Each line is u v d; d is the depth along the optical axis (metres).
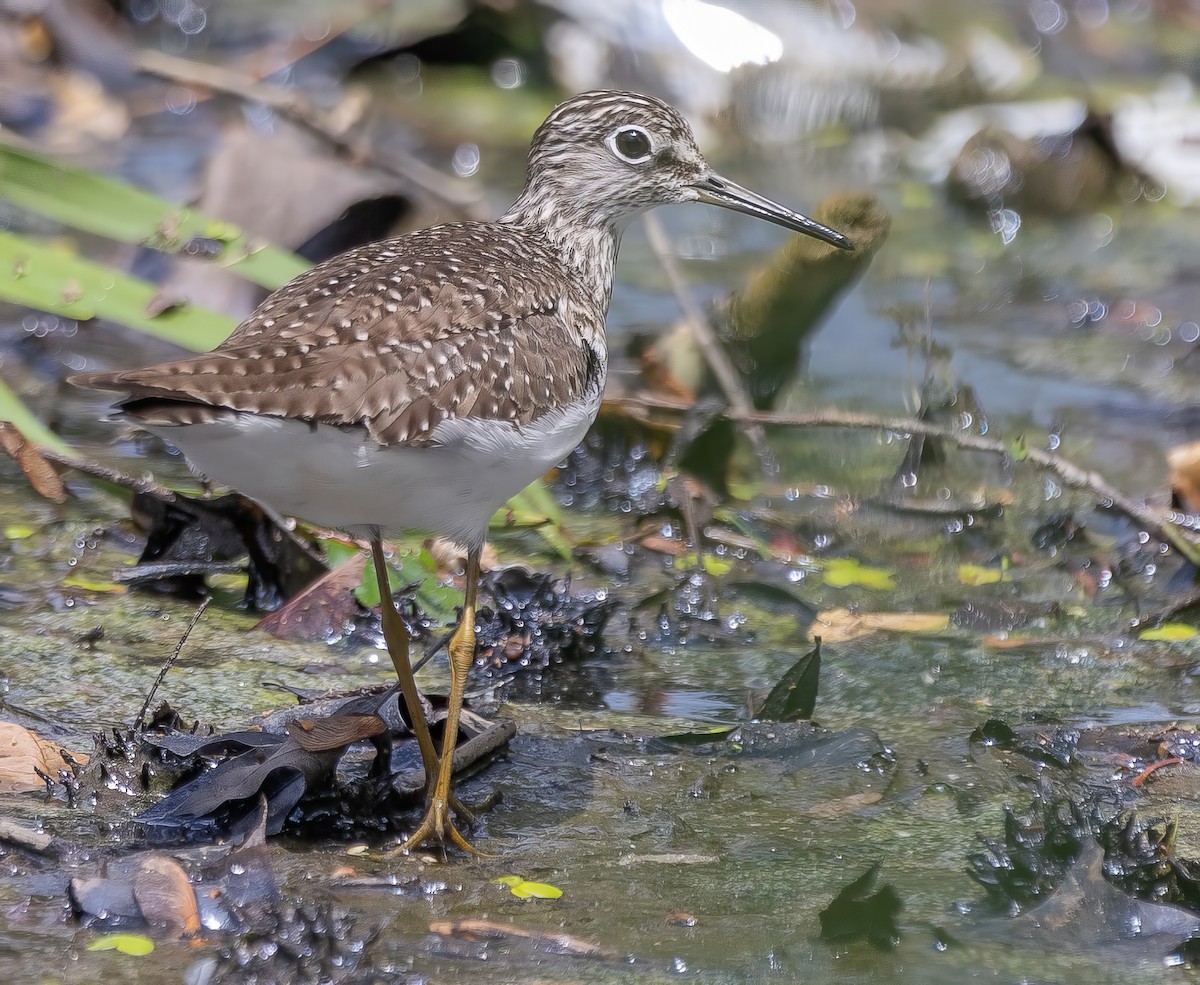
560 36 21.72
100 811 7.70
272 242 13.77
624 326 14.95
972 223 18.89
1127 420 13.95
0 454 12.40
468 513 8.04
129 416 6.73
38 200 11.90
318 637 10.05
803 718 9.16
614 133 10.05
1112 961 6.93
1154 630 10.60
